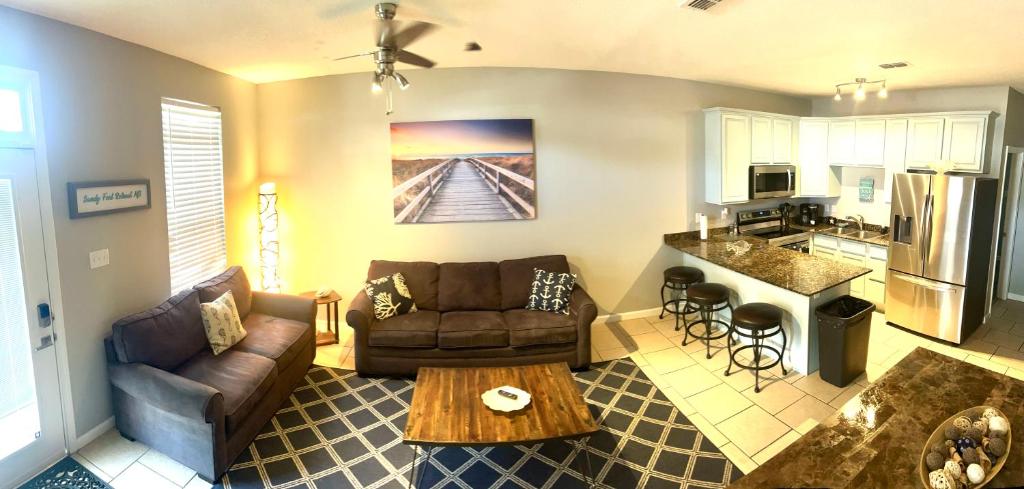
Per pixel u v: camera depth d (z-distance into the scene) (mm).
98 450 3139
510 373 3346
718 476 2893
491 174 5012
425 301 4660
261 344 3773
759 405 3660
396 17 3086
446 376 3309
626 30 3332
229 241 4578
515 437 2602
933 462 1647
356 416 3611
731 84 5465
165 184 3793
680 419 3496
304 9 2826
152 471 2967
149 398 2990
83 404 3162
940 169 4902
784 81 5090
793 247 5914
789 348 4223
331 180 5004
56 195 2959
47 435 2967
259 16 2930
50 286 2941
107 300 3311
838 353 3857
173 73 3840
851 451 1789
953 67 4098
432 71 4867
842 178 6301
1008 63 3898
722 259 4660
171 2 2660
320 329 5227
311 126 4941
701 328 5203
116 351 3154
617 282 5418
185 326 3461
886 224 5941
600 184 5230
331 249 5109
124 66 3398
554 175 5125
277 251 4941
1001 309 5574
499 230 5125
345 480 2916
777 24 3049
